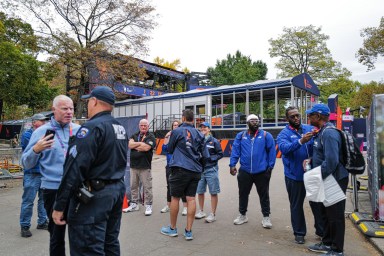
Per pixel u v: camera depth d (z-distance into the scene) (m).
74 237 2.54
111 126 2.75
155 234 4.97
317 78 37.28
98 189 2.60
